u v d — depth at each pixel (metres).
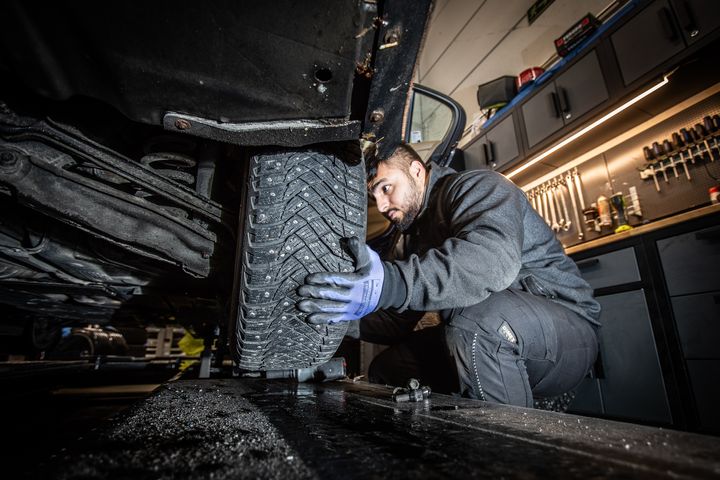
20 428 0.90
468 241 0.75
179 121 0.50
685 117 2.01
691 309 1.47
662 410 1.50
